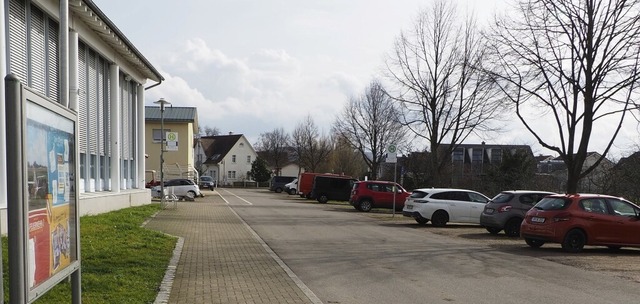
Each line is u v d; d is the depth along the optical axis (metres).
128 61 25.75
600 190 28.19
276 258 12.26
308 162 75.38
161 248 12.52
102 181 22.86
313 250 13.91
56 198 5.12
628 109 18.20
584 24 18.11
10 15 13.91
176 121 54.81
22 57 14.60
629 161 26.72
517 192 19.22
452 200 22.47
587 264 12.29
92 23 18.78
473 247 15.41
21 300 4.10
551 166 48.44
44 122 4.78
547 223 14.70
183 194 38.97
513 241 17.27
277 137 88.56
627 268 11.75
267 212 27.80
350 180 40.97
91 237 13.09
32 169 4.48
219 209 28.88
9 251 4.08
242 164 97.62
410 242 16.27
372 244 15.49
